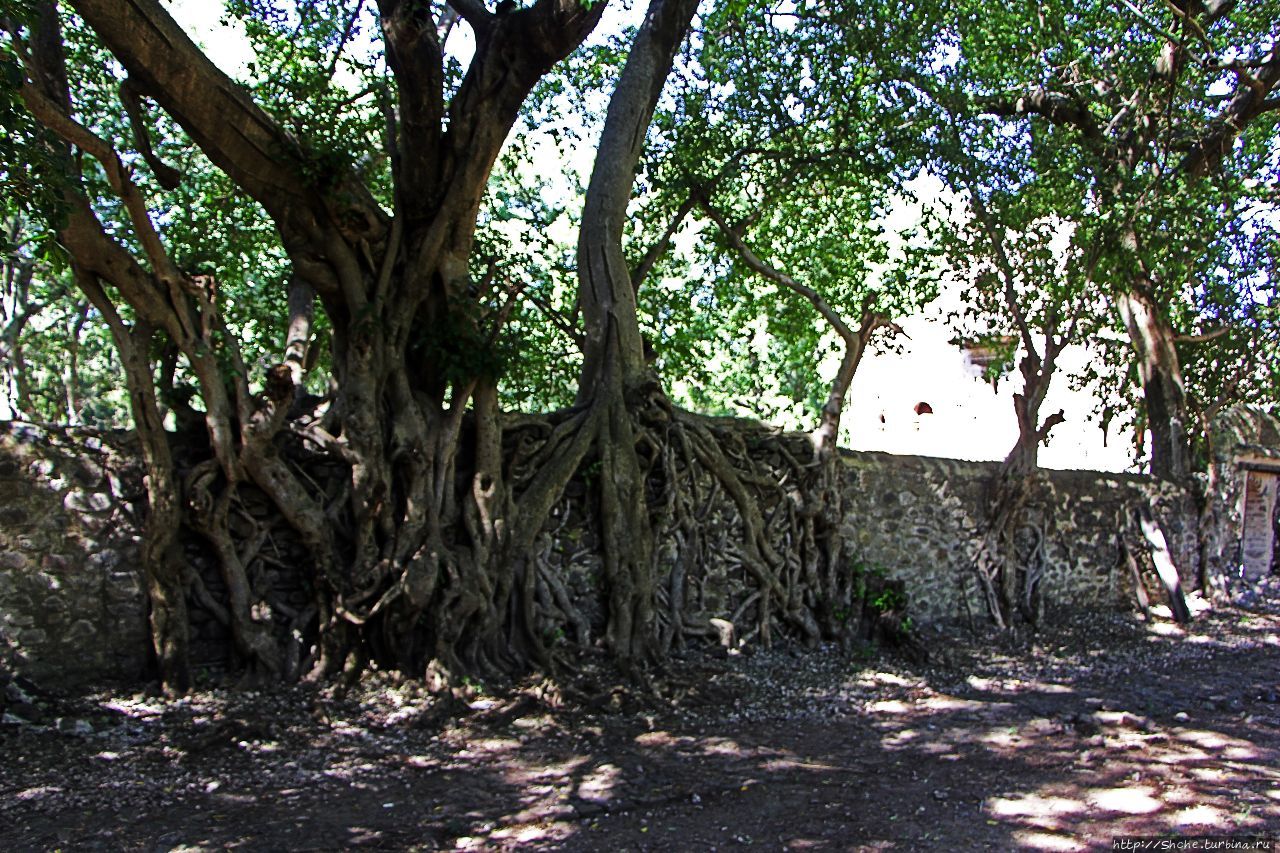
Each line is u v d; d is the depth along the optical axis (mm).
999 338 13219
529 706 7801
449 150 8328
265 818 5559
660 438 9938
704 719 7973
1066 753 7336
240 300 12555
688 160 11898
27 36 7492
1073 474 14016
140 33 6734
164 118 11039
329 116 8914
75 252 7004
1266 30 13617
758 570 10391
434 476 8438
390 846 5242
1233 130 14312
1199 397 16297
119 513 7617
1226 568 16938
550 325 13305
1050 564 13570
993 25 12328
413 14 7629
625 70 10648
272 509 8031
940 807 6051
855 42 11547
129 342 7340
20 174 5609
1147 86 13289
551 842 5352
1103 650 11844
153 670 7578
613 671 8805
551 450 9289
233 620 7680
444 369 8555
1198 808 6090
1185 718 8469
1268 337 15453
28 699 6910
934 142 11625
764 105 11984
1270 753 7457
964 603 12555
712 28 12023
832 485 11086
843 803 6086
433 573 8094
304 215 8062
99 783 5938
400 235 8469
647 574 9398
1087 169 12227
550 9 7754
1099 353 17375
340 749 6785
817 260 14125
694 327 14406
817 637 10570
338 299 8406
